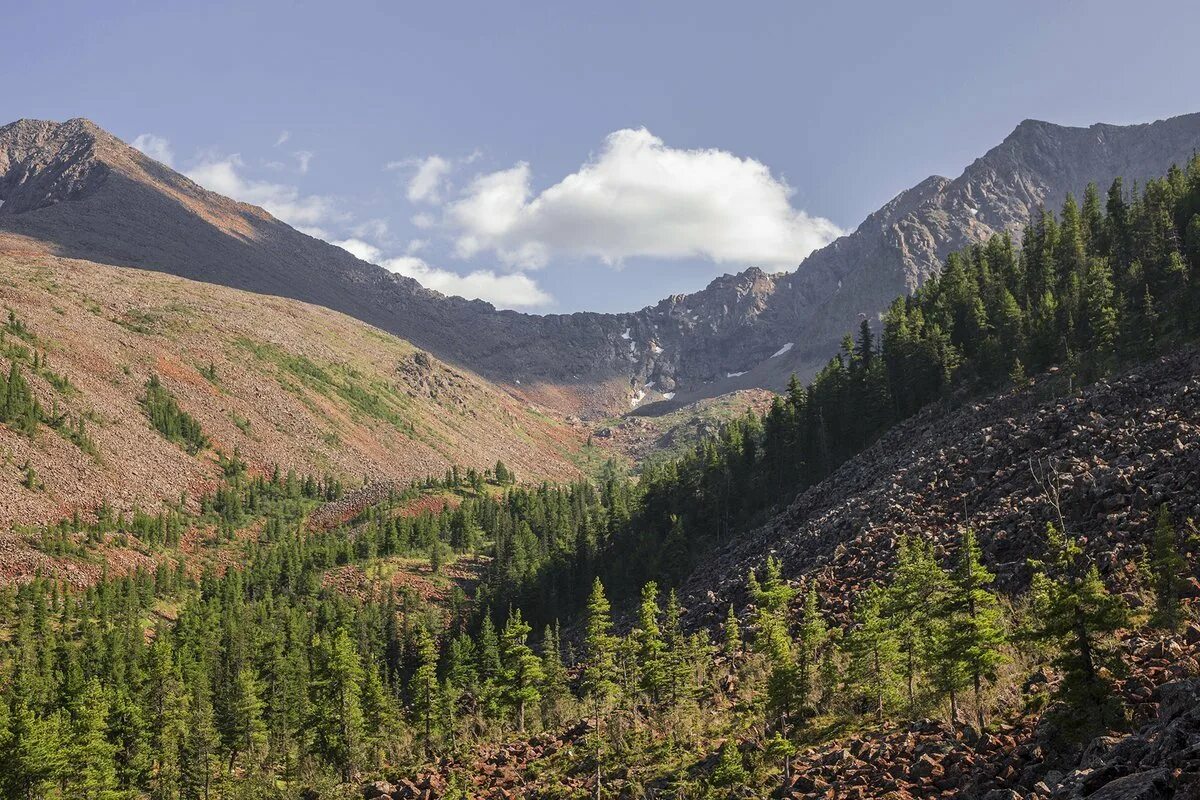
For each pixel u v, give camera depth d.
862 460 100.25
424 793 55.56
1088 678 27.67
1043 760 26.53
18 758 66.75
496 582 142.62
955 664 36.25
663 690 60.06
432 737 74.88
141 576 156.75
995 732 31.31
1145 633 34.94
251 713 85.75
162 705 87.88
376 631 124.56
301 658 103.94
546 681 73.12
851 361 131.00
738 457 130.75
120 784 80.50
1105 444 60.78
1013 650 41.16
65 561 162.38
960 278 137.75
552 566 131.12
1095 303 94.19
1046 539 52.91
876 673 44.06
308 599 152.38
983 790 26.95
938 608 42.66
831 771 34.56
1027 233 149.62
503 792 50.66
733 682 57.28
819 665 49.53
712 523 121.12
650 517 133.50
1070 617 28.80
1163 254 105.25
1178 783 18.50
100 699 78.81
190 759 77.75
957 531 61.12
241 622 123.00
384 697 81.75
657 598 99.62
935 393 110.00
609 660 66.38
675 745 48.84
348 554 181.62
